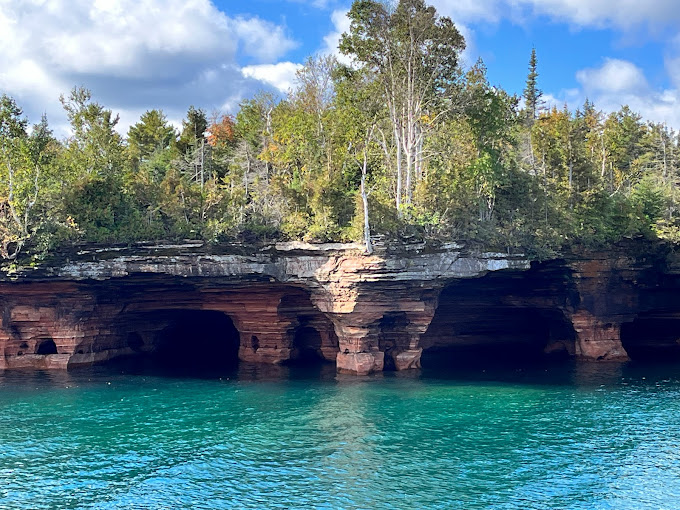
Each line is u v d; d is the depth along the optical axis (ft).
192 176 244.63
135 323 199.21
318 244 161.79
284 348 187.21
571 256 185.68
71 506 85.71
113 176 187.01
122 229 165.99
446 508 84.89
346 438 113.39
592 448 107.96
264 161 228.63
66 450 107.34
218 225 167.02
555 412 130.72
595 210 193.77
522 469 98.48
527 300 199.82
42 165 174.40
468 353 211.00
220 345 224.33
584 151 203.31
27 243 158.81
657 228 196.95
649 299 200.34
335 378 165.07
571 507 85.25
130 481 94.22
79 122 217.56
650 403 138.10
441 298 196.34
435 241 161.07
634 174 277.23
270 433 116.47
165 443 110.93
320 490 90.74
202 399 142.20
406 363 176.65
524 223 178.81
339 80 216.13
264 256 163.94
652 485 92.27
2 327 171.73
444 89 185.78
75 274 160.56
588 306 192.65
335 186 177.88
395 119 179.32
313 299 169.07
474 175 180.86
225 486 92.32
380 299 163.22
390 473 96.89
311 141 216.74
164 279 168.66
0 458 103.35
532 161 239.91
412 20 174.81
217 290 179.11
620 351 196.24
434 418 126.00
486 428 119.24
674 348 214.07
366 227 154.20
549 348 210.18
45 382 159.02
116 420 125.08
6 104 169.78
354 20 180.86
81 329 177.27
